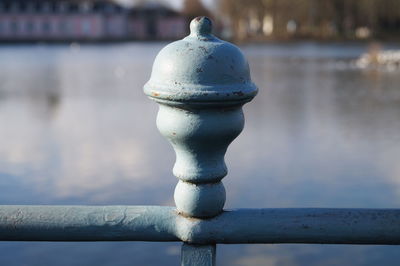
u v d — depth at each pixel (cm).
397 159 1218
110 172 1147
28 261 710
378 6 7619
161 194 1005
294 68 3912
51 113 2008
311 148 1345
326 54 5544
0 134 1605
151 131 1605
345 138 1466
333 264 694
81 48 7356
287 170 1133
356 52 5838
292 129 1612
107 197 995
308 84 2892
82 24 9019
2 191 1034
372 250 726
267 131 1580
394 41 7694
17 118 1902
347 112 1922
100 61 4819
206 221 145
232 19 8375
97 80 3262
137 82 3128
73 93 2625
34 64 4500
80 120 1847
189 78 137
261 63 4400
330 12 7925
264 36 8325
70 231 145
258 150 1324
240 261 704
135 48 7344
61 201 980
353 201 943
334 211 144
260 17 8344
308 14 7988
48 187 1054
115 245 751
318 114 1892
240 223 144
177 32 10062
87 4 9019
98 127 1702
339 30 8244
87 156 1299
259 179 1070
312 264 696
